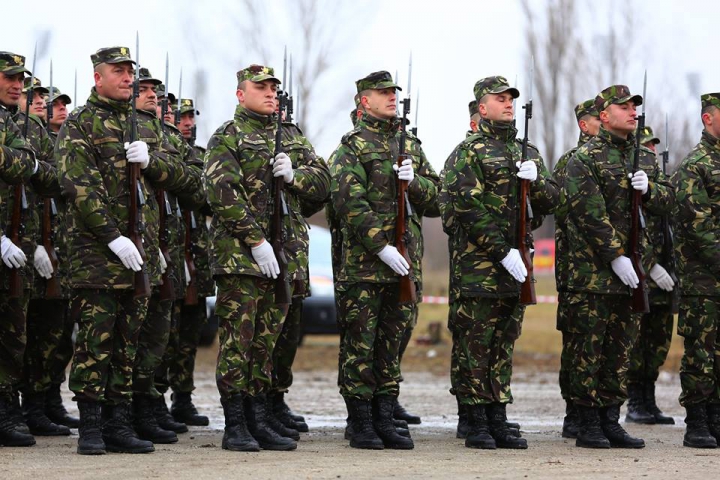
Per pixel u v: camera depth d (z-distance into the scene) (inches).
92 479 557.3
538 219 756.6
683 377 755.4
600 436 728.3
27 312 762.8
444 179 720.3
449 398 1124.5
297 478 563.8
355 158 700.0
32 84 701.3
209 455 644.7
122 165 647.1
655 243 883.4
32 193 699.4
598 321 726.5
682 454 700.0
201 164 809.5
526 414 987.3
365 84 709.3
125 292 652.1
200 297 858.1
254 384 682.2
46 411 813.2
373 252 687.1
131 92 653.3
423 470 597.9
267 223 671.1
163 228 732.0
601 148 736.3
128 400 663.8
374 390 711.7
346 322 703.1
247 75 680.4
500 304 711.1
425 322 2030.0
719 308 748.6
